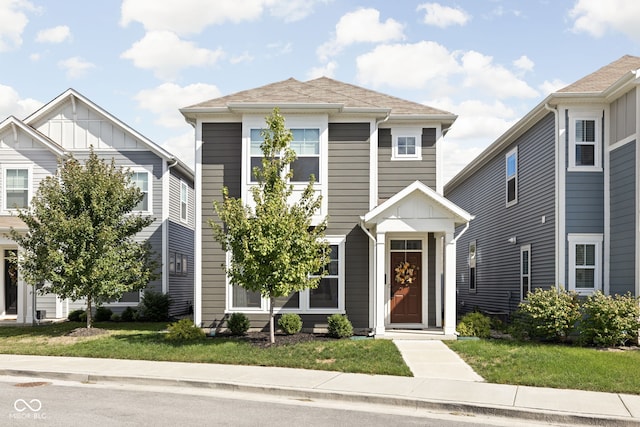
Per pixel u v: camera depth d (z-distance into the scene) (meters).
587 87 16.39
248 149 17.27
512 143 21.00
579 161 16.25
